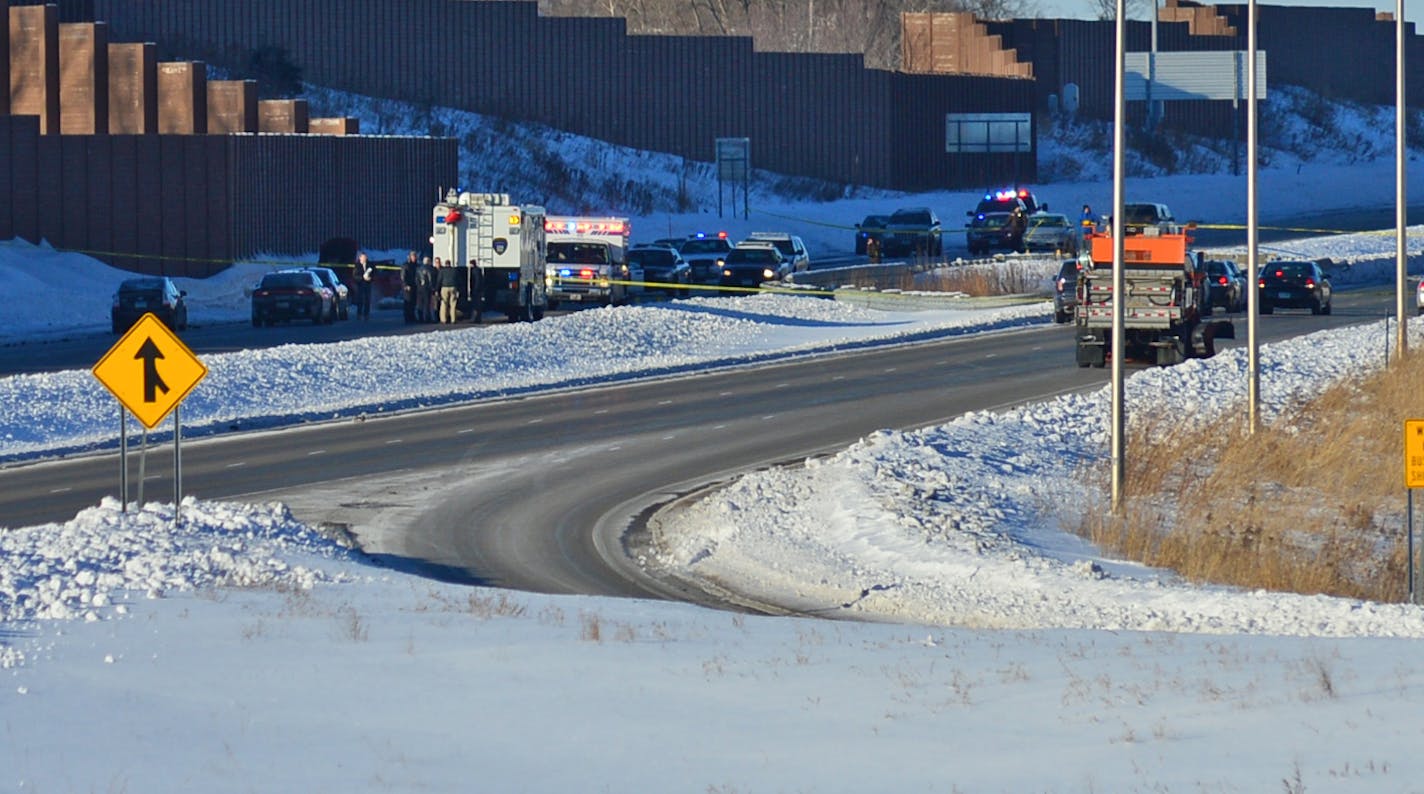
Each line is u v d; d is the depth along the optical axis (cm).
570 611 6825
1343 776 3884
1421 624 6444
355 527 9394
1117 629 6581
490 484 10788
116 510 8862
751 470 11331
